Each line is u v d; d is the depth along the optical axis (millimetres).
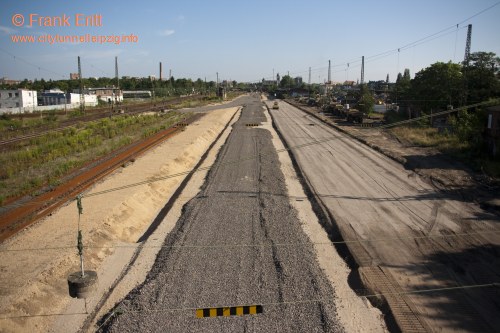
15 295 12688
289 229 19406
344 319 12789
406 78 100000
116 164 30188
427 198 24531
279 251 16938
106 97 122188
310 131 54031
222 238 18203
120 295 13977
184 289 13930
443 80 52500
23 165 29656
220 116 70938
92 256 16188
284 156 38500
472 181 27359
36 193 22656
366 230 19766
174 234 18844
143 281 14875
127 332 11789
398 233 19344
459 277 15227
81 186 24094
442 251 17344
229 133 55062
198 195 24844
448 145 37750
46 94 100875
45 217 19203
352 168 32750
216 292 13789
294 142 45562
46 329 12148
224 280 14562
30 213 19406
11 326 11562
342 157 37000
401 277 15281
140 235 20016
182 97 152125
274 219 20641
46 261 14883
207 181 28234
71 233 17422
